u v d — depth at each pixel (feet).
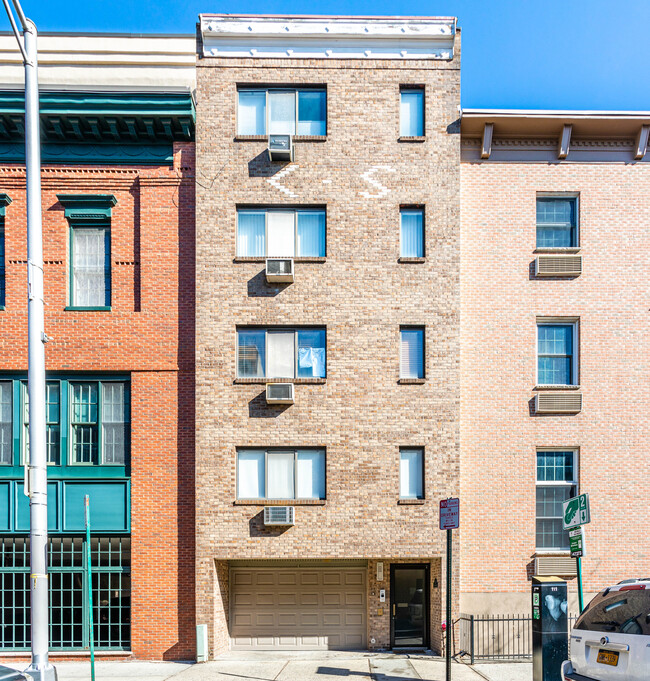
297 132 45.85
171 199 45.65
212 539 42.45
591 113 45.44
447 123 45.52
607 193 46.85
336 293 44.42
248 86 45.80
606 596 26.32
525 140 47.14
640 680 22.88
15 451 43.83
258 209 45.44
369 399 43.73
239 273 44.45
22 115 43.78
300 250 45.34
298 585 45.70
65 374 44.57
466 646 42.60
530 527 44.32
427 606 44.98
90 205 45.62
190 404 44.32
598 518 44.57
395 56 45.52
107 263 45.93
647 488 44.88
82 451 44.42
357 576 45.93
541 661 32.68
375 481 43.14
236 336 44.45
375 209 44.93
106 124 44.80
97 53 49.80
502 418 45.19
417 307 44.47
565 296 46.16
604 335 45.98
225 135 45.09
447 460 43.39
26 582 43.14
